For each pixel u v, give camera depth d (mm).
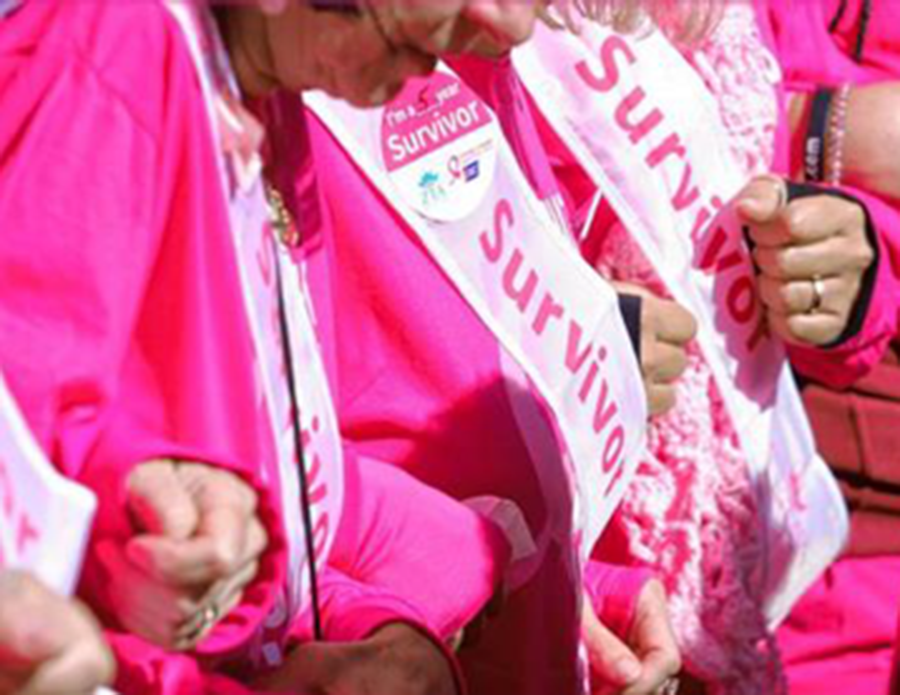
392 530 5270
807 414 7344
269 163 4656
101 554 3883
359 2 4082
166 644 3973
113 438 3887
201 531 3873
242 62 4277
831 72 7188
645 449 6492
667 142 6293
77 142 3807
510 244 5652
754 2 6699
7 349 3680
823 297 6582
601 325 5855
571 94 6207
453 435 5543
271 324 4328
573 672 5926
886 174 6957
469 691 5863
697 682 6699
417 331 5477
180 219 3982
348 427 5523
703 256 6430
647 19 6227
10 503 3494
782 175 6812
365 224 5391
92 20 3891
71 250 3760
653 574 6371
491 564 5418
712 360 6512
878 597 7453
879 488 7410
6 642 3391
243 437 4023
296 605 4648
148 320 4012
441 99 5523
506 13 4086
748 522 6605
